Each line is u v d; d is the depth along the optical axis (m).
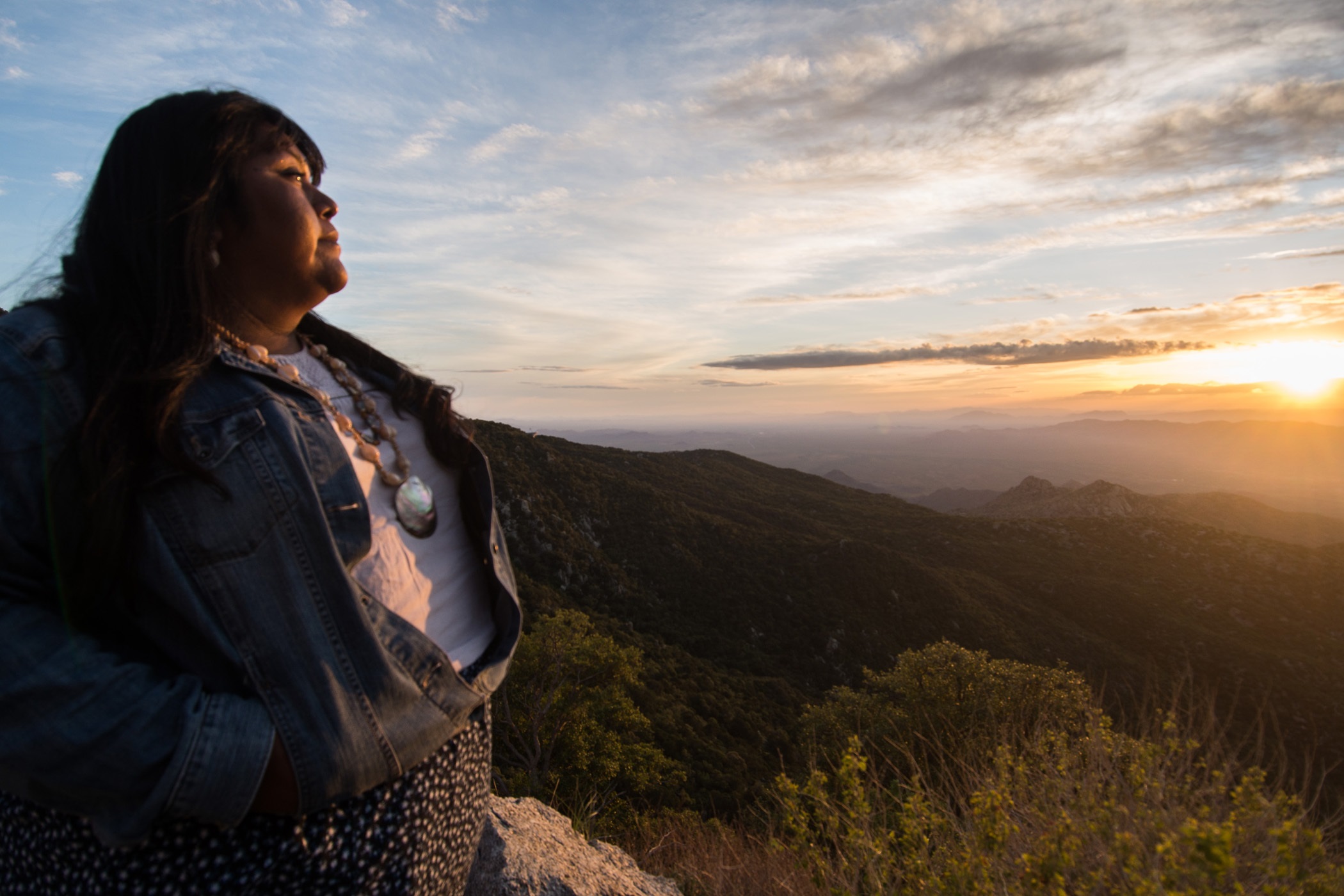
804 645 56.38
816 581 63.84
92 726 0.61
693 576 64.38
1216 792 1.43
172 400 0.69
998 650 55.97
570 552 60.59
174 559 0.70
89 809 0.65
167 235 0.76
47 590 0.68
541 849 2.11
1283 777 1.38
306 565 0.75
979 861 1.53
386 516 0.92
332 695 0.73
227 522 0.72
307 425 0.82
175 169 0.79
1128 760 1.65
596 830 3.47
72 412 0.68
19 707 0.60
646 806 15.42
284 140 0.91
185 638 0.73
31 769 0.62
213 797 0.64
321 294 0.96
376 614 0.82
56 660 0.62
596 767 15.09
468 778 0.99
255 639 0.71
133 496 0.68
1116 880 1.32
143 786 0.63
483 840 2.09
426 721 0.83
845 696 14.52
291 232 0.86
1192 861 1.24
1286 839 1.27
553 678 16.28
